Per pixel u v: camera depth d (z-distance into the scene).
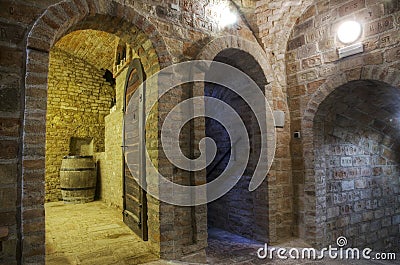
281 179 3.18
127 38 2.53
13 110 1.76
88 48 5.97
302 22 3.17
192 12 2.72
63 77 6.27
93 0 2.11
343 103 3.11
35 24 1.86
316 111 3.04
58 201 5.62
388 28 2.47
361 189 3.52
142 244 2.68
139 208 2.84
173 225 2.38
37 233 1.76
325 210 3.12
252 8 3.17
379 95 2.90
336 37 2.85
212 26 2.87
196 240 2.46
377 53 2.54
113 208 4.55
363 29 2.64
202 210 2.52
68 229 3.25
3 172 1.70
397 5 2.41
